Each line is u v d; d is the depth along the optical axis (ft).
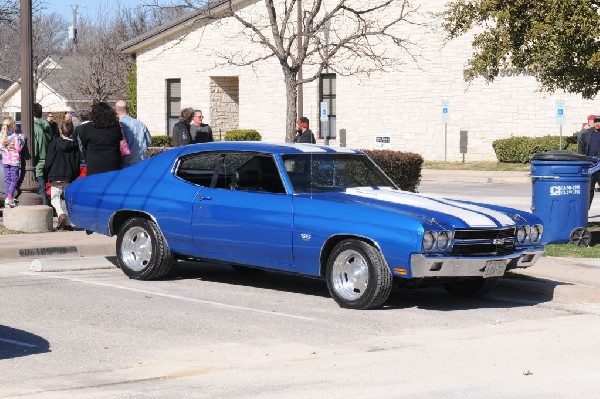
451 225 36.86
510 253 38.73
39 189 62.23
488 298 41.93
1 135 66.80
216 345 31.86
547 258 49.70
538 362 29.43
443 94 138.21
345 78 144.05
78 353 30.66
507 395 25.50
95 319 35.81
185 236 42.63
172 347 31.53
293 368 28.73
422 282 37.52
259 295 41.39
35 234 57.21
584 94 57.41
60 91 200.23
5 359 29.86
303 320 36.01
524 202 89.97
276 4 134.72
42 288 42.09
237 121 157.28
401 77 140.36
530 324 35.94
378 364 29.19
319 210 38.60
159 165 44.34
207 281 44.93
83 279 44.70
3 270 47.19
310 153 41.47
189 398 25.32
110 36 213.25
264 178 40.78
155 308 38.04
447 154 138.82
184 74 155.02
